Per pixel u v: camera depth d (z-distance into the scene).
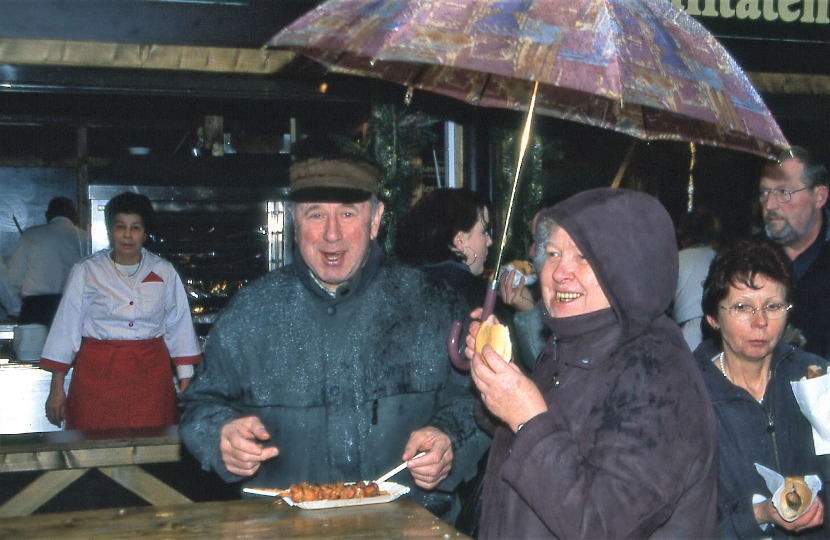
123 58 4.88
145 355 4.50
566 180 6.28
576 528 1.56
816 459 2.20
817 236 3.14
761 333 2.20
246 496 2.31
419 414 2.37
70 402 4.46
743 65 5.42
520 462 1.64
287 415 2.33
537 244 1.88
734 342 2.24
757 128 1.91
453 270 3.19
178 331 4.67
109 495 3.31
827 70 5.53
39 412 5.33
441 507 2.39
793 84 5.50
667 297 1.73
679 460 1.59
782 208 3.10
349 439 2.31
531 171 4.93
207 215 7.09
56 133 9.72
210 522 1.92
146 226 4.53
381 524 1.89
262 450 2.10
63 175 9.87
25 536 1.83
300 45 1.98
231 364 2.37
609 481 1.57
